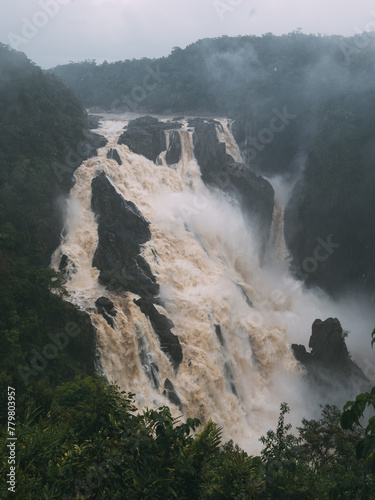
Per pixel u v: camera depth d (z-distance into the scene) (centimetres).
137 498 1331
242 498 1409
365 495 1331
